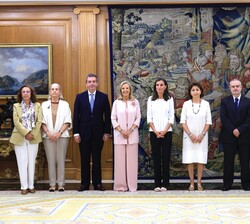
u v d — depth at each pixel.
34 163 7.82
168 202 6.80
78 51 9.23
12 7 9.27
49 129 7.89
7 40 9.28
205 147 7.84
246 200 6.90
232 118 7.79
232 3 8.98
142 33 9.13
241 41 9.04
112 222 5.59
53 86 7.94
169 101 7.91
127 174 7.89
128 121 7.86
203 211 6.15
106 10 9.24
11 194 7.69
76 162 9.23
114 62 9.16
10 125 9.05
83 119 7.99
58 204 6.76
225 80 9.06
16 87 9.30
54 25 9.30
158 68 9.14
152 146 7.89
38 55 9.27
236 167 8.96
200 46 9.07
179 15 9.09
